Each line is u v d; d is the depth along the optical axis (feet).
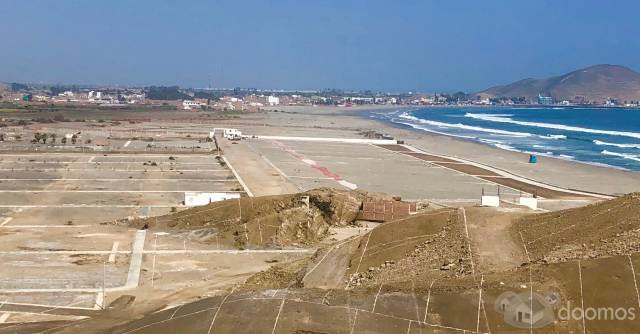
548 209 265.54
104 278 168.55
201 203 269.85
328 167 408.87
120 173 359.66
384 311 113.60
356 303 116.88
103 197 287.07
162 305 148.46
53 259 184.44
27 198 281.33
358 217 216.74
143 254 190.90
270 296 123.13
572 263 114.32
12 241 203.00
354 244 156.15
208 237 207.00
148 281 166.91
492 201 241.35
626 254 113.91
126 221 230.68
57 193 294.87
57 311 144.56
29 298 152.76
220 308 122.11
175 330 118.93
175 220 223.51
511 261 127.75
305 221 205.05
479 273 122.31
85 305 148.77
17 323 136.87
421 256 138.82
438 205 273.75
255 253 192.34
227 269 177.68
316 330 111.86
